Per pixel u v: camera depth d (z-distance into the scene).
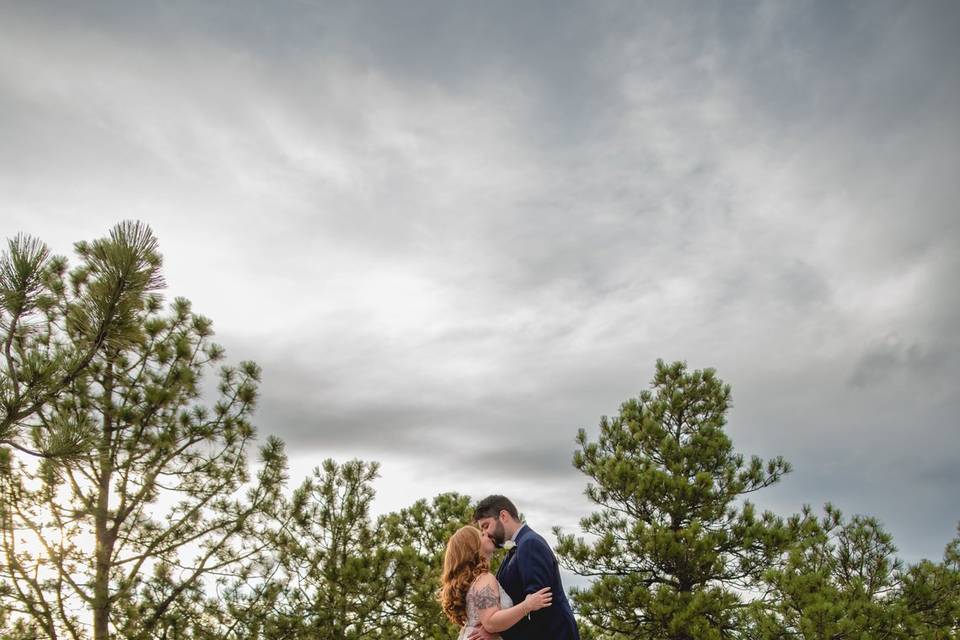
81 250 8.44
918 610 11.20
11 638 9.48
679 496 12.96
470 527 4.80
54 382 5.43
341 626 11.36
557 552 13.23
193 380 10.95
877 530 12.88
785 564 11.52
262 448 11.94
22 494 9.81
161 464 10.72
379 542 12.85
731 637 11.41
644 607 12.00
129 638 9.79
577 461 14.61
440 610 11.70
